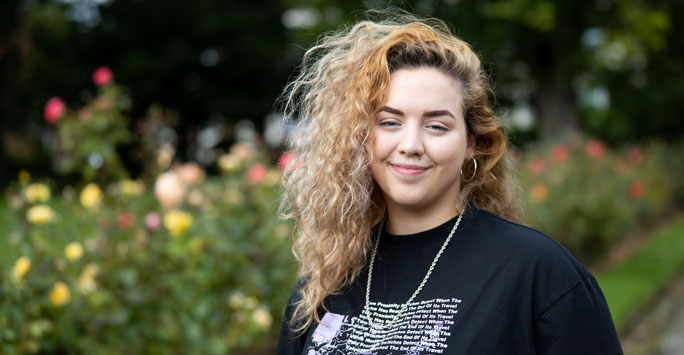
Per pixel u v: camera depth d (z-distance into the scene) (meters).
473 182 1.69
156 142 4.62
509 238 1.46
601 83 15.14
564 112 15.01
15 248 3.22
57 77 17.23
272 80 18.64
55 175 13.50
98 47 17.22
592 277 1.43
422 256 1.56
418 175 1.53
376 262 1.64
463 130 1.57
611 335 1.38
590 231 7.12
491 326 1.37
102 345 3.14
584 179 7.55
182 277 3.39
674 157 12.98
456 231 1.55
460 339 1.38
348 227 1.67
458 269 1.48
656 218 11.20
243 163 4.52
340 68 1.72
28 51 14.83
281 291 3.97
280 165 2.34
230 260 3.74
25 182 3.41
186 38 17.44
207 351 3.46
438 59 1.56
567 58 13.80
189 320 3.38
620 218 7.45
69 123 3.91
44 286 2.92
